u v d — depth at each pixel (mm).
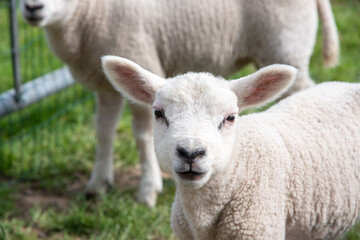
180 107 4895
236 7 7719
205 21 7668
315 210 5516
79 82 7961
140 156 7953
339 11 14445
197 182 4785
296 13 7789
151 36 7555
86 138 9648
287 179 5383
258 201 5223
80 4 7438
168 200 8078
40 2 7238
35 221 7551
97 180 8172
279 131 5602
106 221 7438
